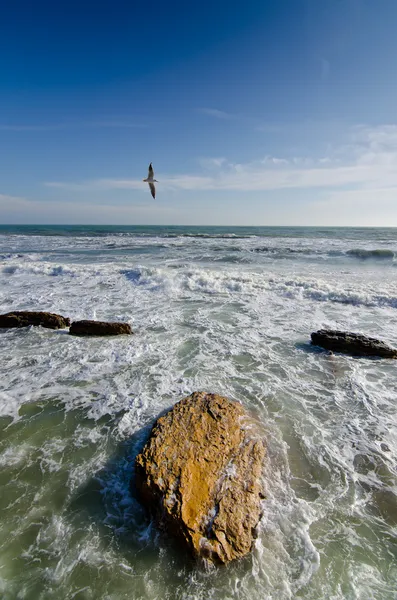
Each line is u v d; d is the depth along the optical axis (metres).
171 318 9.51
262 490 3.70
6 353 7.20
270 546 3.14
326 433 4.70
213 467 3.73
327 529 3.33
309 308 10.51
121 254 22.80
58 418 4.98
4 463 4.11
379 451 4.37
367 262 19.08
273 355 7.14
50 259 20.25
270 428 4.75
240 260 19.88
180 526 3.14
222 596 2.75
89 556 3.05
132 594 2.77
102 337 8.10
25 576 2.88
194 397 4.85
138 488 3.64
